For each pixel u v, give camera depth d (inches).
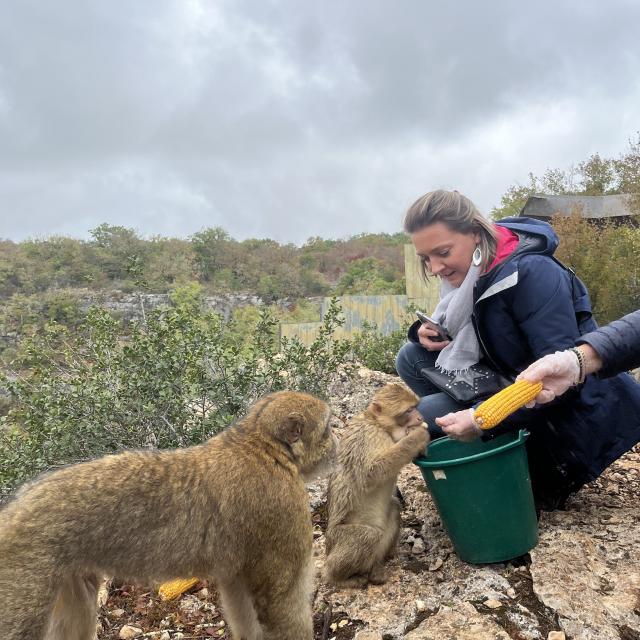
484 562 65.0
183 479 52.1
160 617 65.9
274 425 56.2
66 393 92.1
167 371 92.4
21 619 45.2
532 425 71.4
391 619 60.2
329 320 115.3
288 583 54.2
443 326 75.7
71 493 48.3
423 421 70.9
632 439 70.9
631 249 361.7
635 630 55.7
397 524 70.9
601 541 68.8
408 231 72.5
